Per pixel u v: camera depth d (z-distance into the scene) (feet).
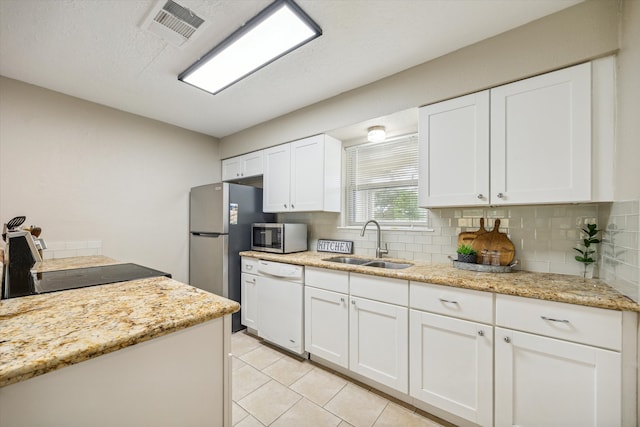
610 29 4.22
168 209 9.85
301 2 4.42
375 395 5.82
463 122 5.57
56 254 7.45
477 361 4.61
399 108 6.44
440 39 5.32
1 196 6.70
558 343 3.96
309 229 9.73
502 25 4.95
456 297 4.83
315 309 6.91
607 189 4.25
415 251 7.32
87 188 8.04
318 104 8.09
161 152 9.70
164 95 7.70
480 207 6.34
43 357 1.94
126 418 2.43
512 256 5.76
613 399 3.63
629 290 3.75
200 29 5.04
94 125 8.17
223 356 3.17
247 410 5.34
